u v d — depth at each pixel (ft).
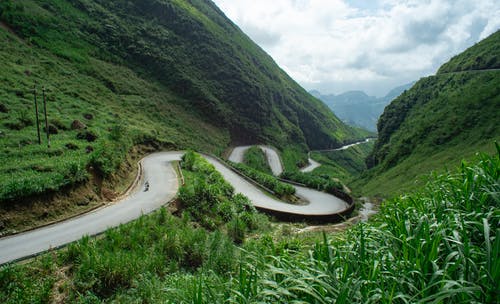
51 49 163.94
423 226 9.87
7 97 94.22
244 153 220.02
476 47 294.87
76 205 53.67
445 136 203.41
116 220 48.73
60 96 118.83
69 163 58.90
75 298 27.04
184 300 11.48
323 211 84.12
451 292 6.15
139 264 31.58
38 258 32.76
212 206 62.23
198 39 305.12
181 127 188.34
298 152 335.88
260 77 372.99
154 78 228.84
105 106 141.08
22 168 54.44
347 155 456.45
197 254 36.47
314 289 8.03
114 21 240.73
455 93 241.96
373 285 8.29
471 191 11.22
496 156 11.65
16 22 163.22
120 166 78.13
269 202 86.63
